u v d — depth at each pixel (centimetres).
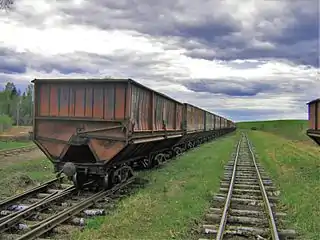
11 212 969
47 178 1545
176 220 903
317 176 1648
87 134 1198
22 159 2212
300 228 880
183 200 1119
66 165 1152
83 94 1227
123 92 1191
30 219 916
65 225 852
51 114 1253
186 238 795
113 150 1182
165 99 1838
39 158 2297
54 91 1253
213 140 5331
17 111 8369
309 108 2269
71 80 1223
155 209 1000
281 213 1013
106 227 818
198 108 3409
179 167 1931
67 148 1221
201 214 988
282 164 2181
